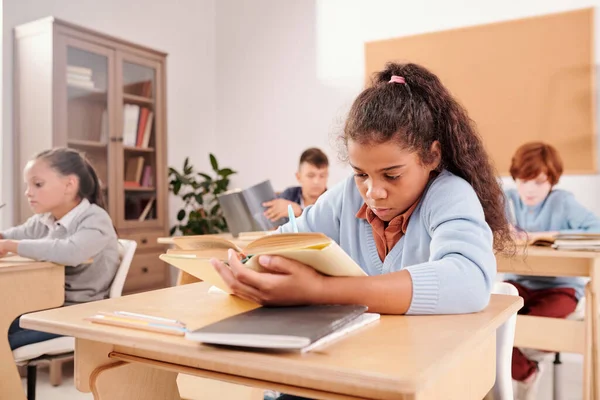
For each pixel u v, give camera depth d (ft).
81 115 9.62
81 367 2.54
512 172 8.77
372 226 3.22
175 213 13.33
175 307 2.47
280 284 2.12
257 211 7.51
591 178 10.21
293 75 13.46
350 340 1.90
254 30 14.01
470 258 2.46
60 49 9.24
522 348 6.29
